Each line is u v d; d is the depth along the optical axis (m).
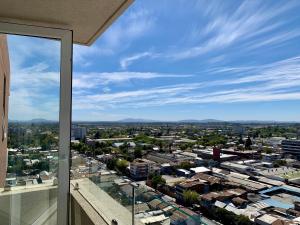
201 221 1.44
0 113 2.16
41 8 1.91
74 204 2.74
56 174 2.15
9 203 2.14
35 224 2.14
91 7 1.90
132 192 1.99
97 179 2.50
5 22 2.04
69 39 2.21
